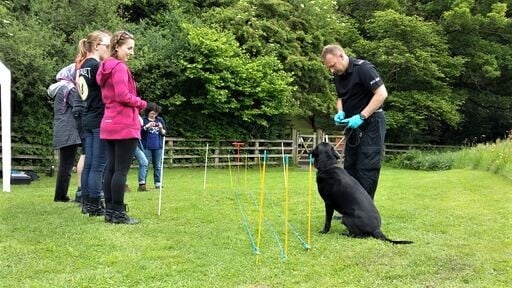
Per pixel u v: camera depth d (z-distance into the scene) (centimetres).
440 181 945
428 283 334
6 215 504
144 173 788
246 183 941
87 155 516
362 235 448
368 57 2188
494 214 581
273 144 1825
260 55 1742
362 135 507
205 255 381
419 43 2145
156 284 321
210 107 1625
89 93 496
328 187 464
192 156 1589
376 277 344
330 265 365
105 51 513
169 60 1563
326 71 1889
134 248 392
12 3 1359
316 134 1898
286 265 363
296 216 556
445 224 519
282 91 1670
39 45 1217
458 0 2253
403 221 534
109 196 482
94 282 320
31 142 1241
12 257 363
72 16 1388
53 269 342
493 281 339
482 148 1450
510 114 2569
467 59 2230
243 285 323
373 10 2386
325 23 2016
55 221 477
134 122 467
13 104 1236
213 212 557
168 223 487
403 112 2158
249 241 427
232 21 1744
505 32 2358
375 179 511
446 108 2142
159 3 1833
